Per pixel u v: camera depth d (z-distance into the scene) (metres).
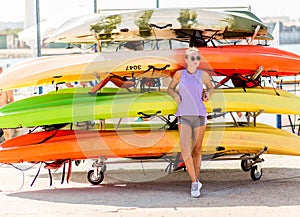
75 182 7.90
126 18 8.13
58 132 7.80
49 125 7.93
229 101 7.60
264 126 8.14
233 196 6.75
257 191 7.02
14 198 6.88
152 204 6.39
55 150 7.43
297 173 8.29
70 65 7.72
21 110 7.85
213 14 8.27
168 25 8.24
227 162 9.48
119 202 6.52
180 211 6.05
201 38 8.66
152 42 8.80
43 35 13.21
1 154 7.58
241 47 8.20
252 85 8.21
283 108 7.92
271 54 8.07
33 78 7.90
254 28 8.67
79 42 9.47
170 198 6.69
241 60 7.75
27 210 6.22
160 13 8.12
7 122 7.79
